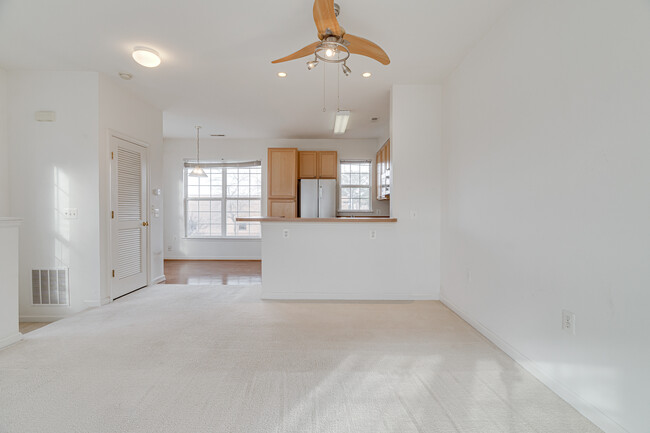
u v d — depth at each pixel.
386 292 3.79
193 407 1.69
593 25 1.59
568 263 1.76
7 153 3.44
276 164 6.30
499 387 1.90
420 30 2.64
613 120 1.48
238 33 2.71
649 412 1.33
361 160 6.78
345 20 2.50
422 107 3.76
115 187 3.74
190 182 7.06
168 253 7.03
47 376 2.00
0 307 2.40
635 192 1.38
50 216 3.48
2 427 1.52
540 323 1.99
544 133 1.95
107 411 1.65
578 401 1.68
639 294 1.37
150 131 4.49
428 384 1.93
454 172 3.35
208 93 4.08
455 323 3.00
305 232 3.78
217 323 2.97
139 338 2.61
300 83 3.75
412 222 3.78
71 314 3.51
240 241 7.00
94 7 2.35
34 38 2.79
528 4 2.11
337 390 1.86
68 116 3.44
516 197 2.24
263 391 1.85
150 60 2.97
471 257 2.95
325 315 3.21
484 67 2.70
